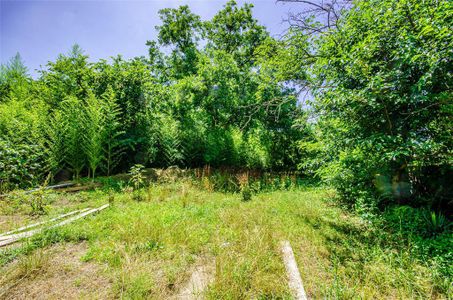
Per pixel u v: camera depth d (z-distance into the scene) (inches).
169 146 362.9
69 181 279.4
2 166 215.5
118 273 100.6
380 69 165.9
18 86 459.2
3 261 105.9
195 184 301.0
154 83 426.9
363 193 191.5
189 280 100.8
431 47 137.3
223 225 162.1
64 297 87.4
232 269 101.0
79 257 115.3
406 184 180.5
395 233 143.2
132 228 143.6
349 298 87.3
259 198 251.8
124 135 350.0
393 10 162.1
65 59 383.2
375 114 172.1
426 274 102.3
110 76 362.3
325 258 120.0
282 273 104.3
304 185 329.7
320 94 203.0
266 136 457.1
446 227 137.9
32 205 173.6
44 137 280.1
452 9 129.8
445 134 152.6
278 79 308.3
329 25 246.1
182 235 137.6
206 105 449.7
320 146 210.1
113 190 251.1
